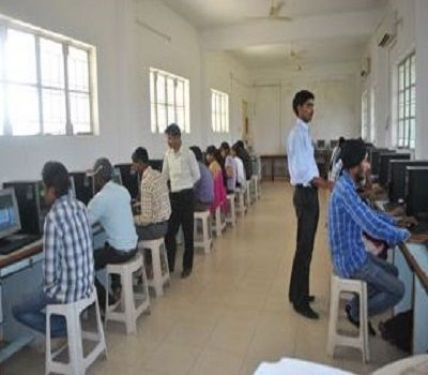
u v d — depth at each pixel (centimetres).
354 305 283
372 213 260
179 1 686
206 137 903
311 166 339
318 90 1401
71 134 454
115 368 273
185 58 794
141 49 613
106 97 517
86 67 489
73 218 248
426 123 457
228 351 293
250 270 472
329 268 472
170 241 465
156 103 682
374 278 266
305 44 1048
